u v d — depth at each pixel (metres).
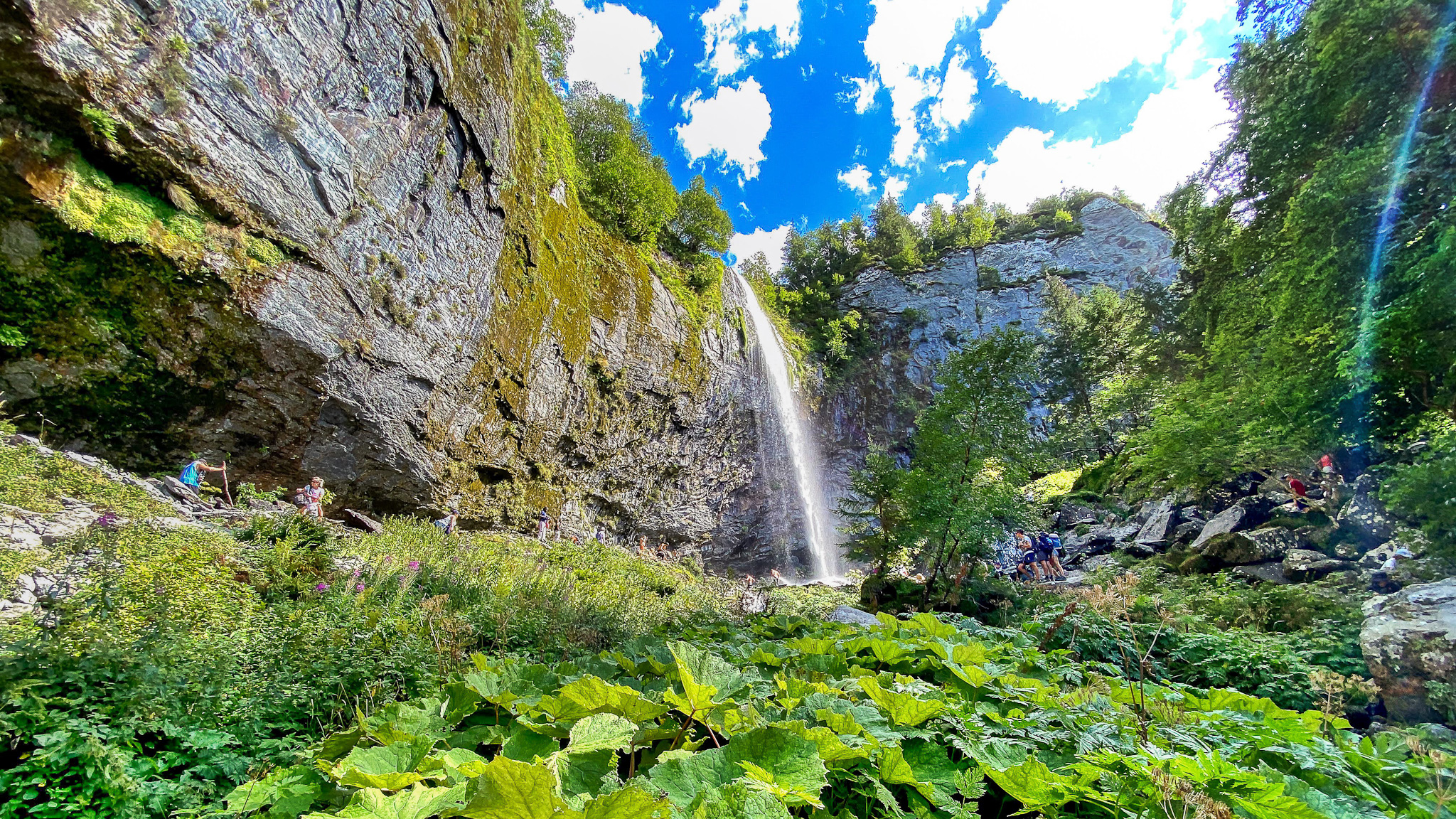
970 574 11.09
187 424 9.99
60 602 3.69
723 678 1.94
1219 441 10.21
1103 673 3.54
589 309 19.75
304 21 10.38
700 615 7.14
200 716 2.91
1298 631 6.38
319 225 10.82
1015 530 11.71
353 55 11.28
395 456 13.03
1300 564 8.27
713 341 26.81
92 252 8.34
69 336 8.49
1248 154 10.35
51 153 7.86
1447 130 6.42
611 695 1.69
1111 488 19.30
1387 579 6.72
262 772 2.60
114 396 9.12
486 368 15.20
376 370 12.21
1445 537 5.80
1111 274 44.94
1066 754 1.81
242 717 3.02
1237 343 10.30
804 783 1.32
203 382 9.89
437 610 4.38
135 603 3.72
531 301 16.91
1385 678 4.43
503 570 9.02
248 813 1.65
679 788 1.33
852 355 39.94
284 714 3.17
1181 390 11.59
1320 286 7.30
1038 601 8.94
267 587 5.22
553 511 18.67
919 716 1.87
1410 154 6.55
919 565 13.20
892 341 41.91
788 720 1.66
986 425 11.45
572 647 4.95
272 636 3.90
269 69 9.91
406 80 12.45
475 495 15.73
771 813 1.11
